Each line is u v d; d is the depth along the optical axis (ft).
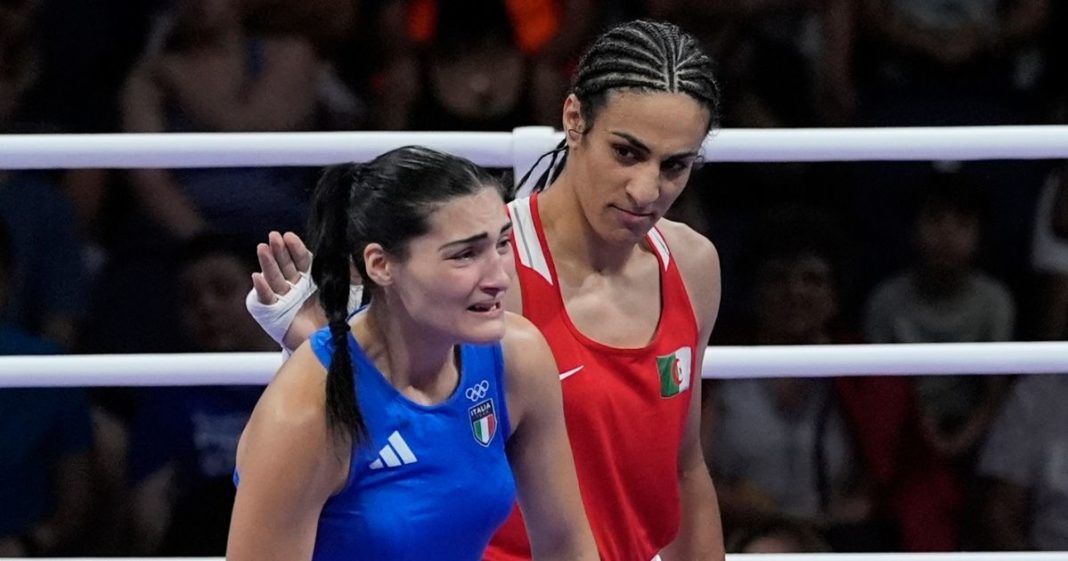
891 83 53.21
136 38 53.11
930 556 30.27
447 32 49.83
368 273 21.57
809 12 52.75
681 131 23.13
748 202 50.16
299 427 21.29
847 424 44.57
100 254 49.52
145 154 28.84
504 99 49.80
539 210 25.27
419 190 21.03
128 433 46.37
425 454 21.90
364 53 52.60
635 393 25.18
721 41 52.29
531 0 50.37
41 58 52.37
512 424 23.11
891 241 50.11
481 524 22.58
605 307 25.16
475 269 21.25
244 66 51.67
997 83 53.01
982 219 48.52
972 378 47.39
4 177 48.96
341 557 22.16
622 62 23.27
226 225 49.29
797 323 44.88
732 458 44.68
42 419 45.60
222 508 44.42
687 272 26.27
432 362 22.00
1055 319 49.83
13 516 45.29
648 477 25.81
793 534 43.65
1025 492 46.57
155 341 48.47
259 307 24.26
